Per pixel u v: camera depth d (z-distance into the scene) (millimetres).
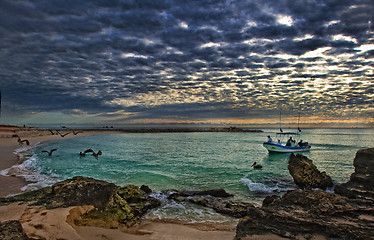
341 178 18766
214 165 23906
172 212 10641
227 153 36219
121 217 8734
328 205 6902
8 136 47906
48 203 8664
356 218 6531
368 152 10547
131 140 66375
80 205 8602
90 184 9734
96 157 28656
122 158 28469
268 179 17641
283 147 36000
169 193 13469
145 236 7547
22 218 7242
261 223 6508
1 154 27000
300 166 15867
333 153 37469
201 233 7984
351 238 5629
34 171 18719
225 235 7762
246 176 18594
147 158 28906
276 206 7715
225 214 10375
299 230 6062
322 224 6008
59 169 20016
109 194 9289
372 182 9461
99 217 8258
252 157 31719
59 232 6320
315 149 43969
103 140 63938
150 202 11531
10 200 9273
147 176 17875
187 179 17156
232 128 176875
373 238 5488
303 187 15172
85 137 75125
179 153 35250
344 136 94938
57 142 50812
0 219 7102
